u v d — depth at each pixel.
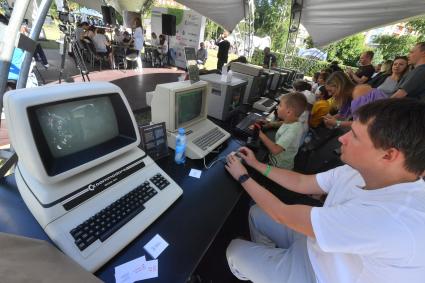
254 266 0.85
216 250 1.41
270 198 0.84
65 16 3.38
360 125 0.57
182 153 1.13
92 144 0.78
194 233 0.76
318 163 1.81
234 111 1.90
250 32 5.29
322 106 2.09
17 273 0.39
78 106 0.71
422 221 0.49
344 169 0.87
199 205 0.89
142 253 0.67
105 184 0.74
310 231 0.61
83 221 0.64
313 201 1.39
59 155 0.68
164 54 7.27
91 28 5.71
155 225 0.77
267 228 1.10
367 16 3.25
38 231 0.65
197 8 4.36
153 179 0.88
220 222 0.83
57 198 0.63
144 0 8.84
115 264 0.63
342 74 2.12
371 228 0.51
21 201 0.74
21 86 0.90
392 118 0.50
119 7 9.20
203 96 1.35
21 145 0.59
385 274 0.53
